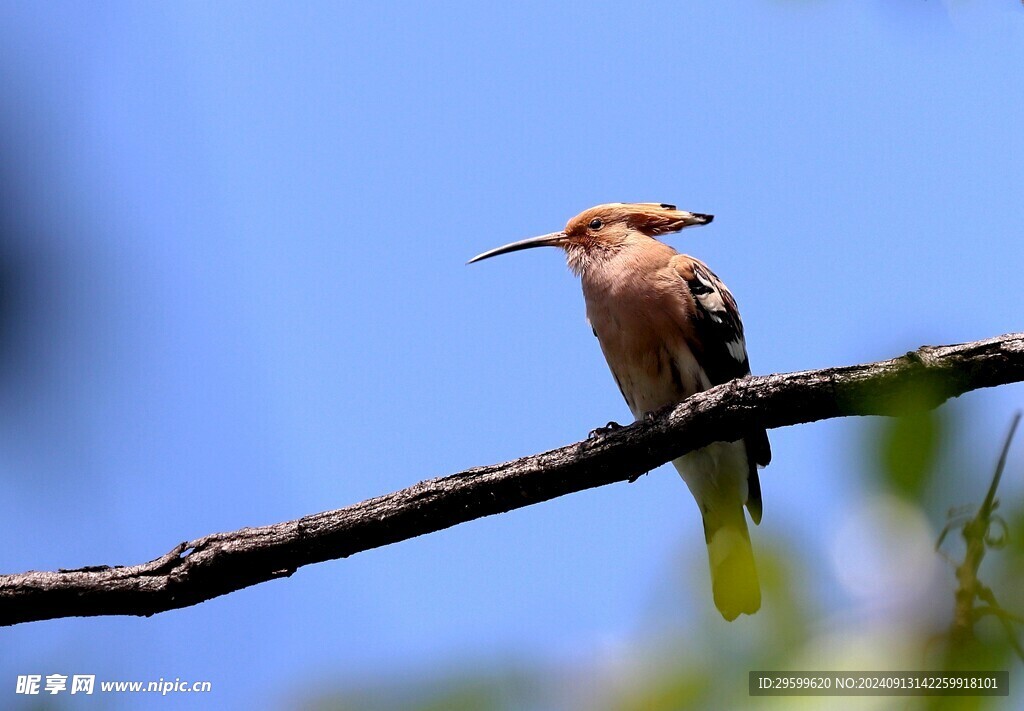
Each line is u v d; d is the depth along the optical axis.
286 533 9.23
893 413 3.84
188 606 9.28
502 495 9.49
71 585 8.96
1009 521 3.56
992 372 7.96
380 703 3.91
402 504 9.37
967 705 3.39
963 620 3.48
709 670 3.67
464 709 3.78
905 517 3.66
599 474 9.59
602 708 3.73
